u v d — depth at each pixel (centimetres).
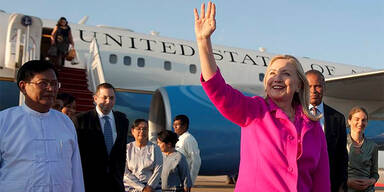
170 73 1048
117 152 331
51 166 214
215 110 793
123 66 999
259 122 193
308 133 196
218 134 775
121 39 1052
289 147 187
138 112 973
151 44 1078
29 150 210
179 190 431
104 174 321
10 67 850
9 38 858
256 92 1119
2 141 207
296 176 184
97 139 322
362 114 372
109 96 335
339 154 315
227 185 1114
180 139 514
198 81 1080
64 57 958
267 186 185
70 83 938
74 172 234
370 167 382
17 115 216
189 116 771
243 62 1167
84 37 1024
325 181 202
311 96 310
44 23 1029
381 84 1059
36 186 208
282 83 195
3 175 206
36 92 215
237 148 784
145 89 1002
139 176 406
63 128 230
